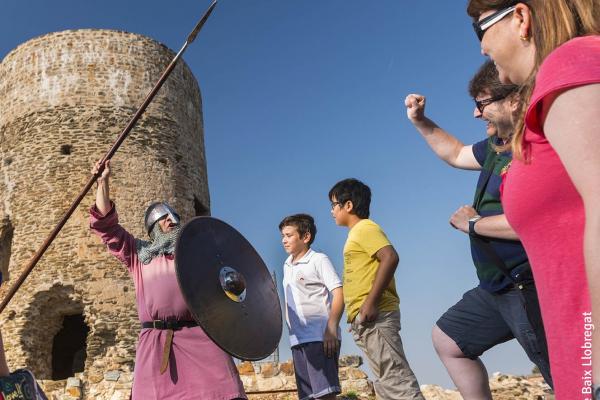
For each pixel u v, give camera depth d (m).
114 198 18.08
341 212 5.17
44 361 17.53
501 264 3.21
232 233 5.33
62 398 11.23
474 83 3.29
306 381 5.87
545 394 8.30
